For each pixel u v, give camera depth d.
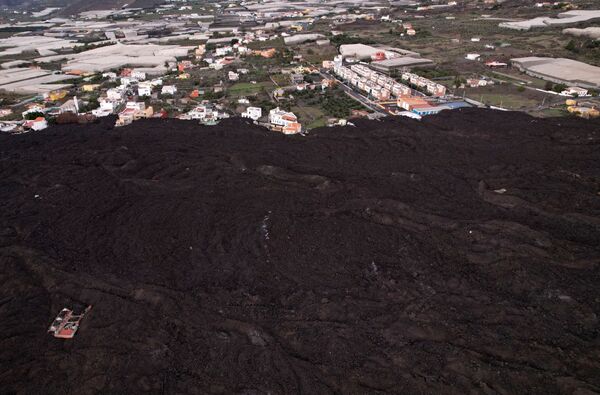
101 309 66.69
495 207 90.38
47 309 67.88
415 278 71.38
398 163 112.00
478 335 59.66
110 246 81.81
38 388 55.16
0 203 98.38
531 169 105.50
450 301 66.12
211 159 115.94
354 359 57.47
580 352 56.06
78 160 119.25
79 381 55.88
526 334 59.47
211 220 88.19
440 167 108.69
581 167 105.94
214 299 68.31
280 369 56.28
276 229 84.06
